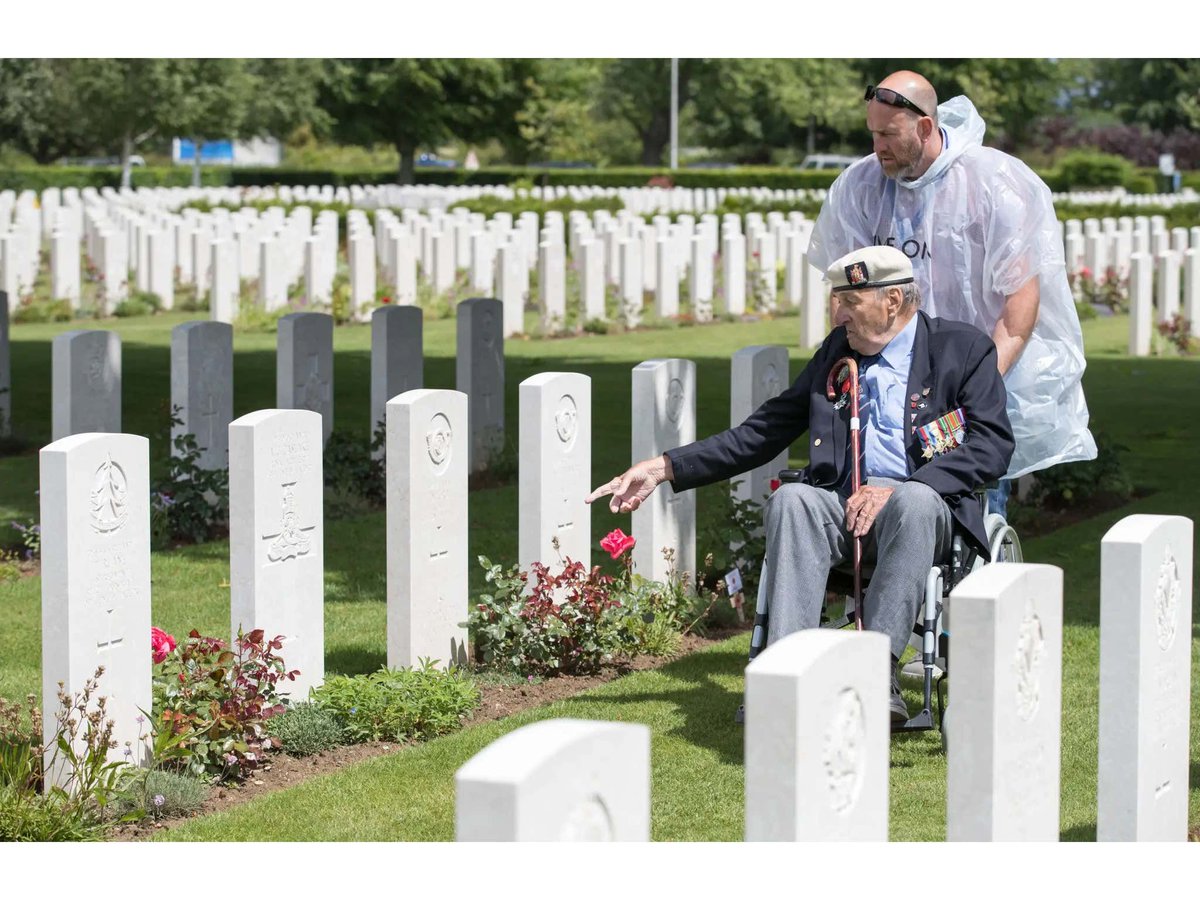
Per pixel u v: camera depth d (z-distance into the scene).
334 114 51.31
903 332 5.65
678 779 5.17
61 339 9.45
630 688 6.27
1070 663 6.49
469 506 9.95
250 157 76.31
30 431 12.54
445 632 6.38
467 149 69.19
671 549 7.30
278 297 20.19
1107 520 9.52
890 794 5.00
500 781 2.48
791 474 5.68
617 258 22.20
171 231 21.42
